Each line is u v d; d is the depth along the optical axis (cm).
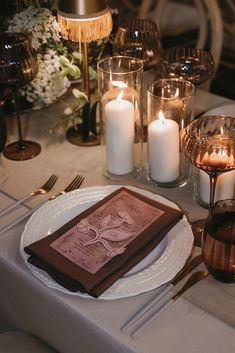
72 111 122
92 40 115
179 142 105
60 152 119
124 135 106
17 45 108
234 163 88
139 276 83
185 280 84
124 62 111
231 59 297
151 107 105
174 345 75
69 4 110
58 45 122
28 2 123
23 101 131
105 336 77
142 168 113
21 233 95
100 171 112
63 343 89
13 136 126
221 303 81
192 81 118
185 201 103
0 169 114
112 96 109
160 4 193
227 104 133
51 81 123
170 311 79
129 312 80
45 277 84
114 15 139
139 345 75
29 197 105
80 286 81
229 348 74
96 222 92
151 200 97
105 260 84
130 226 91
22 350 97
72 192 101
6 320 104
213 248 81
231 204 83
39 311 90
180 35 313
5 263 90
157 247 90
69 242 88
